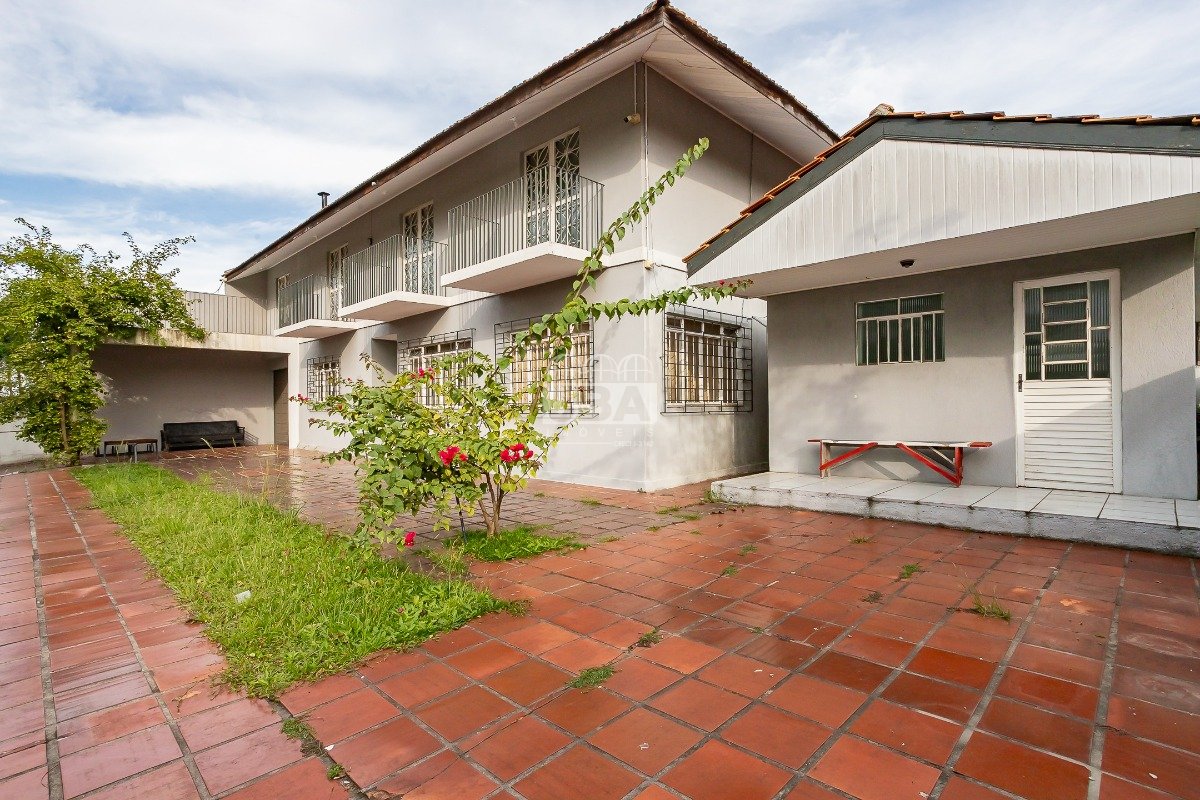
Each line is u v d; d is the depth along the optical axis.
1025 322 5.83
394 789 1.86
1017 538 4.81
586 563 4.35
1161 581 3.70
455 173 10.43
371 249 12.55
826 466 6.98
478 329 9.99
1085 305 5.50
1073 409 5.57
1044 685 2.44
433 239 11.12
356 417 4.39
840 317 7.02
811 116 9.08
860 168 5.43
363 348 13.06
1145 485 5.21
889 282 6.62
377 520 4.18
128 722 2.28
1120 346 5.31
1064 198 4.34
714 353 8.86
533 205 9.04
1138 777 1.85
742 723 2.20
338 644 2.87
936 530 5.15
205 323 16.81
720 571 4.09
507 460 4.69
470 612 3.28
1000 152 4.64
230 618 3.24
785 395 7.52
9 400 11.93
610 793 1.82
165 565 4.31
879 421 6.75
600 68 7.35
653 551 4.65
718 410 8.80
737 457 9.16
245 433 17.61
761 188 9.74
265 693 2.48
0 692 2.54
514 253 7.65
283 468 10.98
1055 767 1.91
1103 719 2.19
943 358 6.32
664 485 7.78
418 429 4.35
